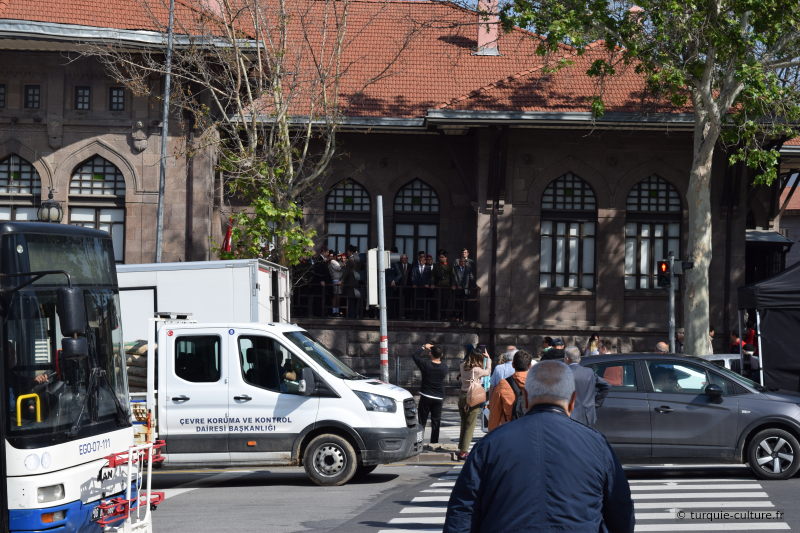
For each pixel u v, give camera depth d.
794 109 24.41
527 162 31.84
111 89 30.39
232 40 26.39
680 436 15.31
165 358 15.65
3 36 28.44
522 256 31.66
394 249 30.98
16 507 8.47
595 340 25.25
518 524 4.80
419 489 15.05
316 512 13.04
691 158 31.98
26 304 8.88
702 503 13.20
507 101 30.58
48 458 8.65
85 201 30.44
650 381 15.62
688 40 23.55
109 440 9.67
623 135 31.91
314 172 27.31
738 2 22.69
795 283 19.56
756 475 15.31
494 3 26.23
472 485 4.91
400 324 30.81
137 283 18.58
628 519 4.98
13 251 8.85
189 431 15.51
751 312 31.97
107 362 9.98
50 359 9.00
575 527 4.77
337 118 27.78
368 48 35.16
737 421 15.23
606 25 23.95
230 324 15.70
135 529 9.78
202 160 30.19
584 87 31.30
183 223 30.19
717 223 31.89
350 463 15.48
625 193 31.97
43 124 30.28
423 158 33.47
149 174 30.31
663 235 32.22
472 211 33.28
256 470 18.33
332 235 33.59
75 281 9.59
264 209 25.34
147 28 28.83
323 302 30.81
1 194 30.30
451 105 30.52
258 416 15.46
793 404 15.27
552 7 23.70
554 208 32.06
